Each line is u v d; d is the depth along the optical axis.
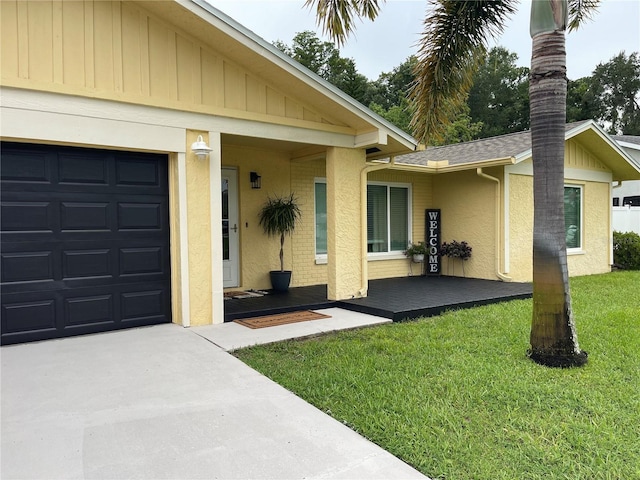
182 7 5.16
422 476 2.44
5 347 4.71
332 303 7.09
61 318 5.12
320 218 9.47
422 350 4.75
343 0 6.71
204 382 3.76
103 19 5.11
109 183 5.40
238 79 6.06
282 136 6.47
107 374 3.91
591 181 11.78
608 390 3.63
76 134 4.96
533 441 2.81
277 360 4.46
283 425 3.00
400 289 8.54
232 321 6.07
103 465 2.49
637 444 2.76
